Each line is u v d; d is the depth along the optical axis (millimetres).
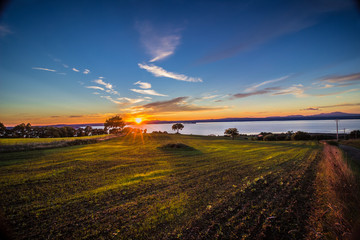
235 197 10156
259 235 6312
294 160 23672
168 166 20188
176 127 121688
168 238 6340
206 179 14625
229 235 6391
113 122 117562
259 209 8461
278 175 15375
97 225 7262
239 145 48219
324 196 9734
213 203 9352
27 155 25391
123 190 11758
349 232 5891
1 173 15781
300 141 66062
